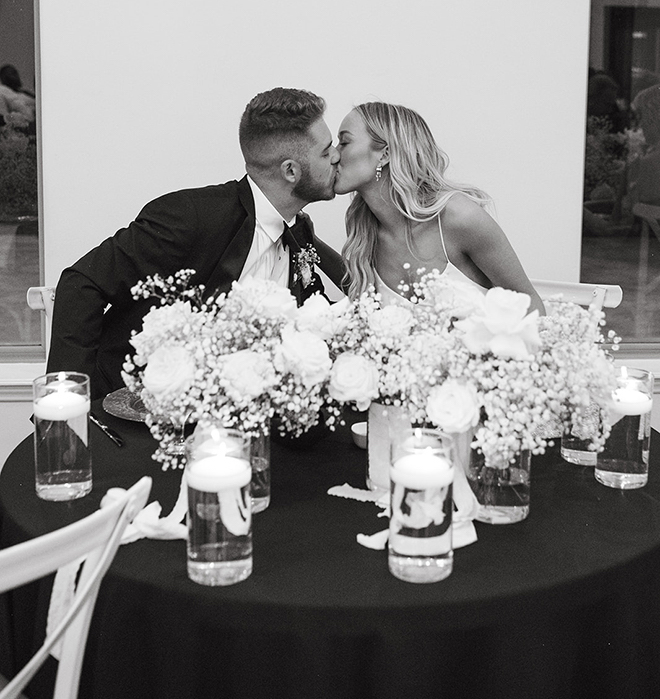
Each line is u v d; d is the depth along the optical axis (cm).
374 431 160
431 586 131
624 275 394
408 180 246
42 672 150
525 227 367
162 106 345
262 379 146
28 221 369
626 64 378
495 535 148
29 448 191
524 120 360
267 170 255
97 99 343
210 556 131
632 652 144
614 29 374
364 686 129
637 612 144
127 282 249
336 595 129
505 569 136
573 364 145
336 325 155
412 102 353
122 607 135
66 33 338
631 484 166
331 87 350
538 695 135
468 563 138
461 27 351
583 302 273
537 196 366
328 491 166
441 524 132
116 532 116
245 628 128
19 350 371
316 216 355
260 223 262
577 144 363
